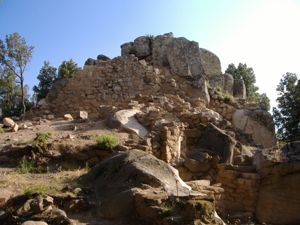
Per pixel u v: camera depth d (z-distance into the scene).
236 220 9.27
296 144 10.23
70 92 21.23
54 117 19.45
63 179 8.49
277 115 22.25
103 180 7.53
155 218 5.96
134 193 6.52
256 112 18.59
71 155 10.24
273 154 10.16
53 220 5.90
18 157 10.15
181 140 12.63
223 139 11.48
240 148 12.12
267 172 9.83
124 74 21.12
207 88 20.92
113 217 6.36
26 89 26.67
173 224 5.65
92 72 21.48
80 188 7.25
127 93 20.69
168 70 22.02
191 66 21.70
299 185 9.25
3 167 9.76
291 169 9.47
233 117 18.78
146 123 13.36
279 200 9.43
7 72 23.83
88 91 21.03
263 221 9.50
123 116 13.48
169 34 23.62
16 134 12.75
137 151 8.01
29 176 8.92
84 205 6.70
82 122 14.80
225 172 10.42
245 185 9.99
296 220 9.13
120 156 7.86
